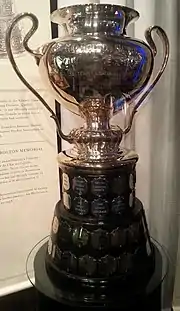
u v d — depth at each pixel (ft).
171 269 2.98
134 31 2.59
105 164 1.98
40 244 2.59
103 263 1.94
